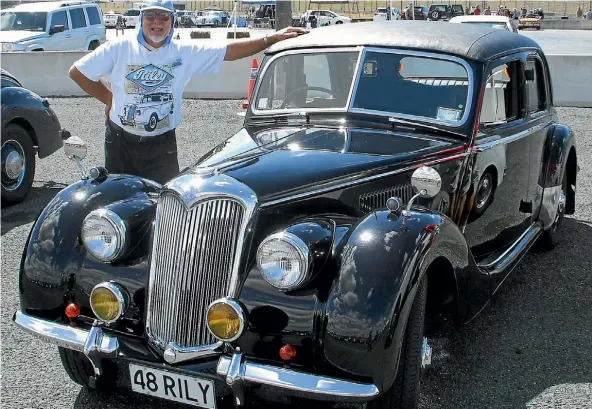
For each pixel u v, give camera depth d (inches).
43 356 154.6
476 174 158.1
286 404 121.7
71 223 127.7
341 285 106.1
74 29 733.9
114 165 191.9
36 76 561.3
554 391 137.9
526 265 210.5
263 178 121.9
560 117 456.8
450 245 120.3
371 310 103.4
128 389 138.6
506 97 177.8
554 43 1070.4
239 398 108.5
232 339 108.9
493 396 136.1
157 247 119.0
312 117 164.9
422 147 146.6
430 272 129.2
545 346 157.9
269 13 1812.3
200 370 111.3
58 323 122.9
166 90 185.9
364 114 159.9
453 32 172.7
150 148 188.2
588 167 334.6
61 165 349.1
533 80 198.2
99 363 120.1
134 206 126.7
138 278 121.2
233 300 109.3
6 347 158.2
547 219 209.5
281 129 162.1
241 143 149.7
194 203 114.1
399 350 105.6
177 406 132.6
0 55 555.8
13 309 178.1
